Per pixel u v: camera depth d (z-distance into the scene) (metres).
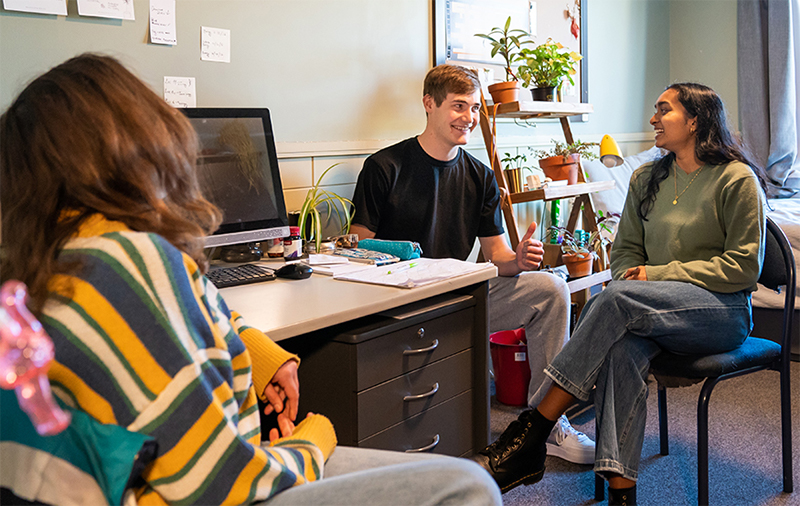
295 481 0.75
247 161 1.75
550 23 3.32
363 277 1.58
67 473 0.65
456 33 2.76
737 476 1.95
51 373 0.64
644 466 2.03
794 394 2.59
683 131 1.91
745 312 1.80
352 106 2.37
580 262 2.82
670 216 1.93
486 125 2.67
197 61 1.93
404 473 0.75
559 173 2.91
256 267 1.66
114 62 0.78
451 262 1.77
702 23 4.23
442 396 1.57
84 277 0.67
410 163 2.26
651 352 1.75
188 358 0.68
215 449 0.68
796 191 3.85
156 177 0.76
